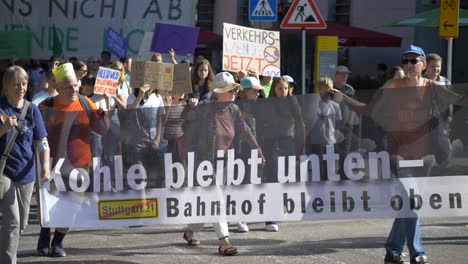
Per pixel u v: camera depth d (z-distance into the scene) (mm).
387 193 11109
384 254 11875
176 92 13922
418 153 10977
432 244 12594
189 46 18234
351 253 11945
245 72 16781
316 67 21156
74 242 12859
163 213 11539
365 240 12938
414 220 10680
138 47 25031
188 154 11492
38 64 23844
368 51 31344
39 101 13055
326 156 11352
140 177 11484
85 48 25188
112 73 13672
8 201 10055
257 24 25594
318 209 11430
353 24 31219
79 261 11469
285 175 11453
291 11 17766
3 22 25438
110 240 13016
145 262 11406
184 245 12609
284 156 11430
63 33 25281
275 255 11836
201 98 14539
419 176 11000
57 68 11547
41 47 25391
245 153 11492
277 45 17453
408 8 30484
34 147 10727
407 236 10664
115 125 11453
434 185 10984
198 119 11469
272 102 11406
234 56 16906
